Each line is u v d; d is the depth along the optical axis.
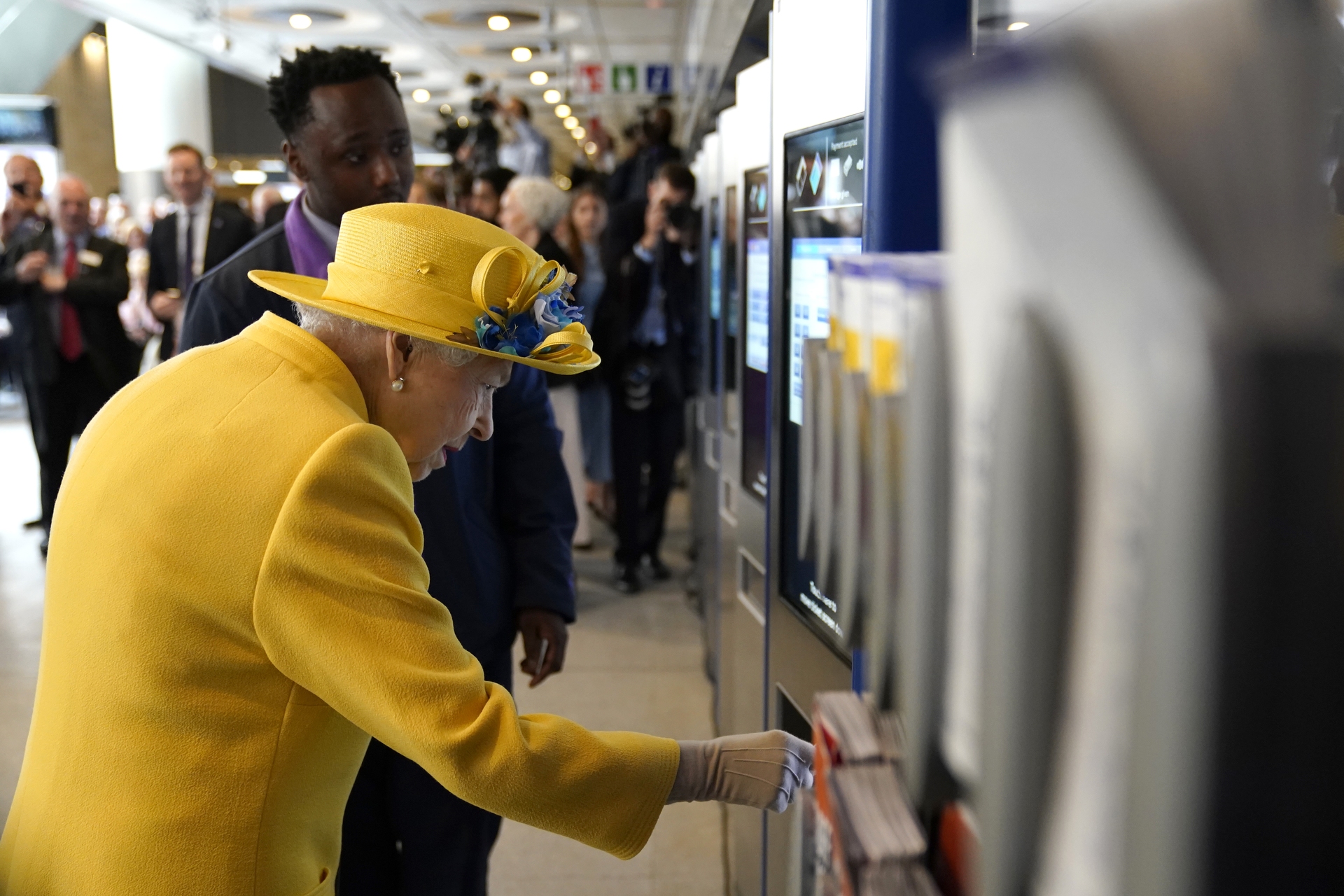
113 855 0.99
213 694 0.98
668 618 4.43
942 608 0.51
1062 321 0.40
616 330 4.58
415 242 1.06
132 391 1.08
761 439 2.03
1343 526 0.35
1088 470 0.39
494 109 8.70
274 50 13.05
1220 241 0.35
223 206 4.61
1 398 9.97
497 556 1.80
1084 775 0.41
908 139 0.99
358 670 0.92
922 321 0.50
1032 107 0.40
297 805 1.03
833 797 0.63
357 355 1.09
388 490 0.99
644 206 4.52
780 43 1.61
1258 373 0.34
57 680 1.04
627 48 13.38
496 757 0.91
